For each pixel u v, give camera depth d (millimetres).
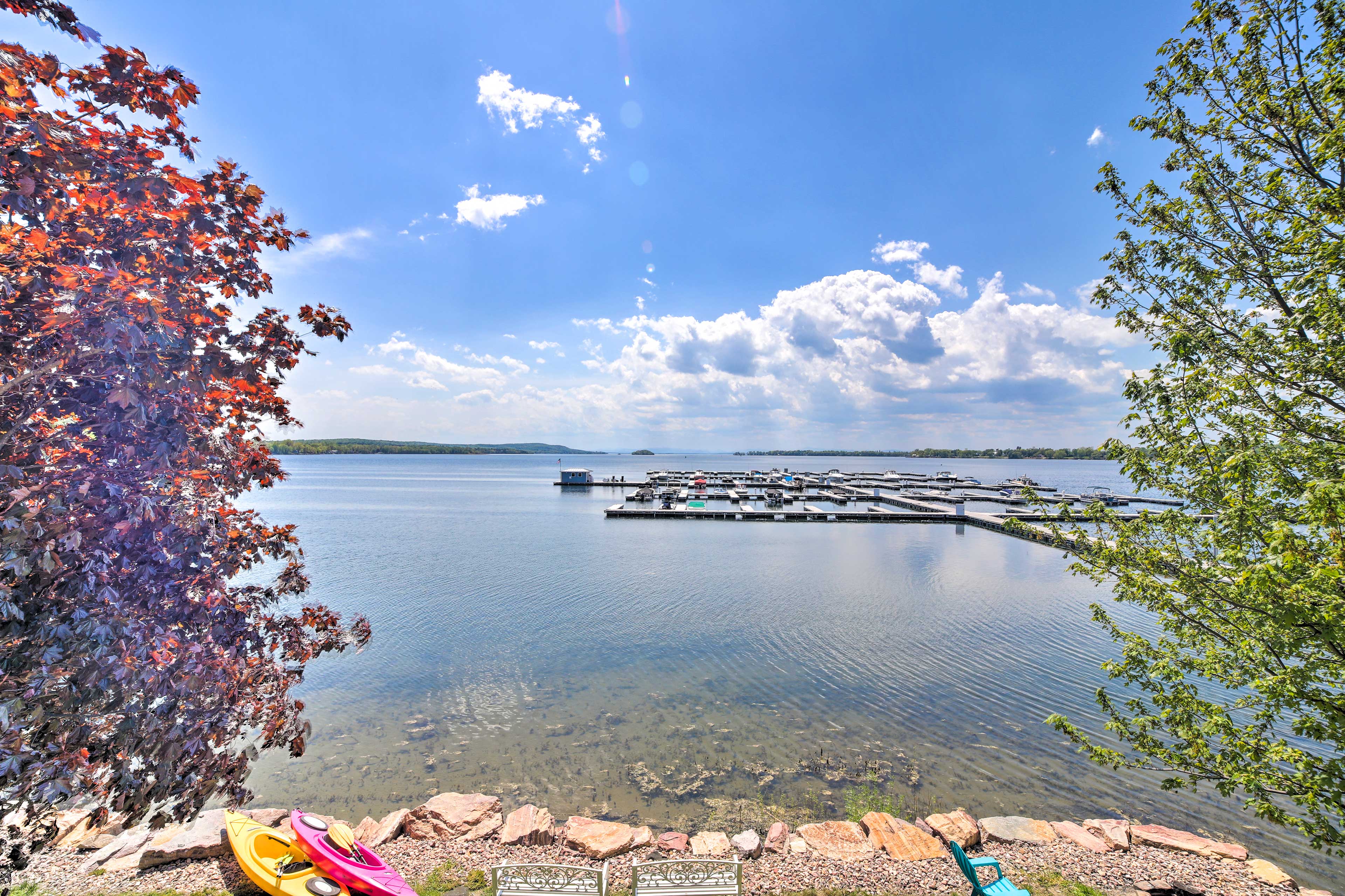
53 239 4633
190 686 5516
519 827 9672
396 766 13633
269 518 65625
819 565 39844
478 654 21500
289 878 7016
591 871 7285
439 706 17047
